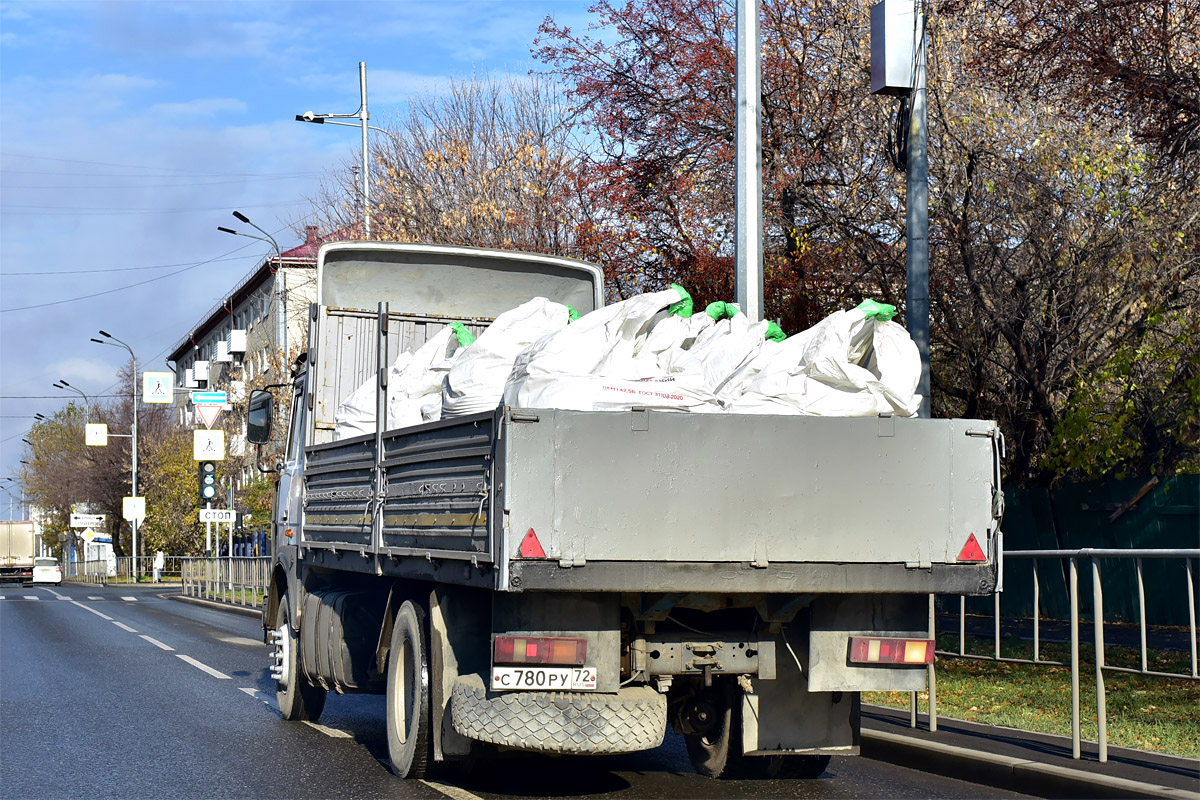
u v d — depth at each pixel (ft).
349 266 40.78
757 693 25.81
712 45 67.15
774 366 25.00
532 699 23.45
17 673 54.49
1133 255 53.21
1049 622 29.81
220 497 196.44
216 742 34.73
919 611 24.68
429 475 25.57
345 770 29.96
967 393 63.36
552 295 42.68
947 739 30.22
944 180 55.72
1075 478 63.16
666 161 68.59
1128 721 32.07
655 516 22.03
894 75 40.11
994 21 50.24
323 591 36.35
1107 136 53.98
